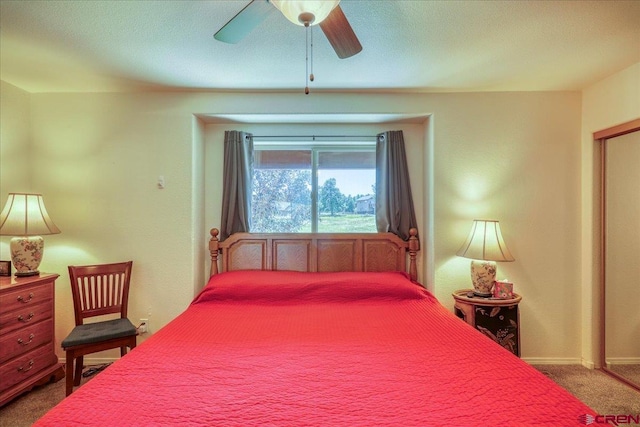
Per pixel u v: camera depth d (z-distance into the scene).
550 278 2.65
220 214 2.96
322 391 1.18
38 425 0.98
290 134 2.98
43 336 2.28
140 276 2.65
